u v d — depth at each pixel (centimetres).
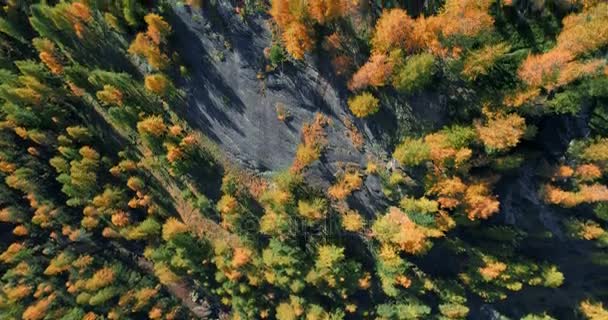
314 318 5375
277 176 5234
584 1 3931
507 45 4262
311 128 5050
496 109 4166
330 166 5106
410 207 4816
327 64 4694
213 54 5191
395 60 4016
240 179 5588
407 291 5425
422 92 4419
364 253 5416
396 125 4681
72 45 5788
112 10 5162
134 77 5688
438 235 4647
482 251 5094
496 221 5019
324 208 5206
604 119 4266
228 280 5762
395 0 4166
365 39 4312
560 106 4112
